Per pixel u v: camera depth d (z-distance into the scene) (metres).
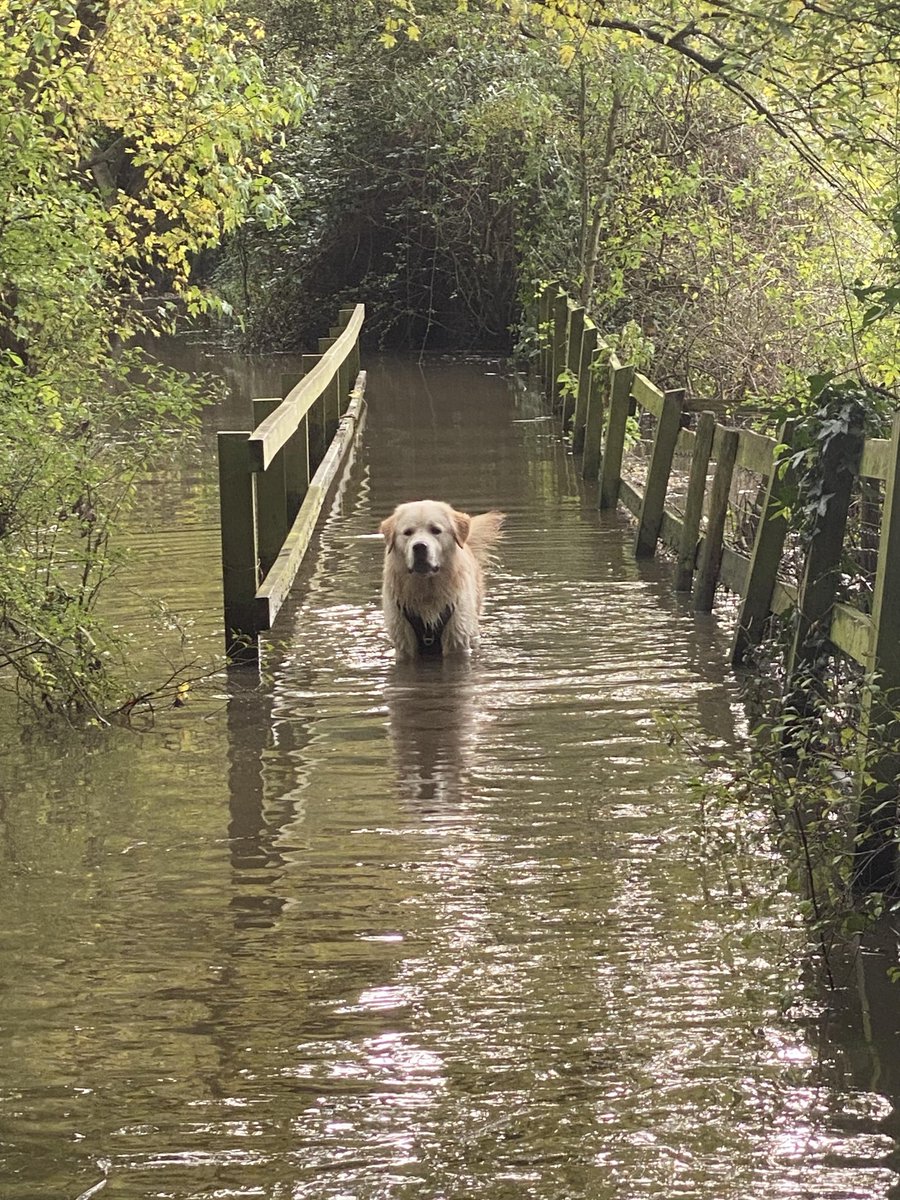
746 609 5.75
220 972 3.73
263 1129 3.10
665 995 3.59
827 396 4.76
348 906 4.02
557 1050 3.39
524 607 6.70
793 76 7.02
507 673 5.81
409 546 5.86
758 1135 3.02
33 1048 3.46
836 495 4.73
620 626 6.37
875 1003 3.55
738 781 4.21
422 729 5.23
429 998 3.60
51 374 6.32
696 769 4.80
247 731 5.25
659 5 7.80
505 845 4.33
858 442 4.67
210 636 6.20
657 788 4.68
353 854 4.30
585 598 6.81
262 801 4.66
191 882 4.16
